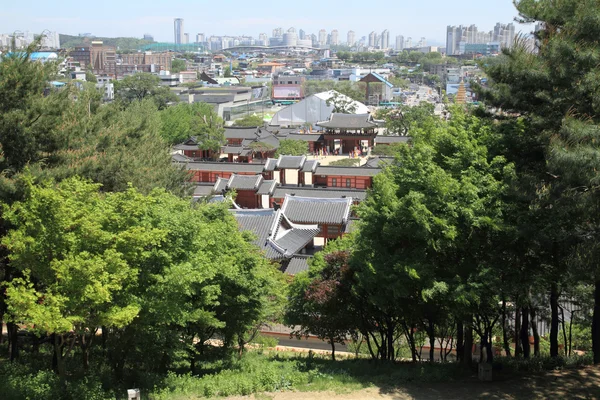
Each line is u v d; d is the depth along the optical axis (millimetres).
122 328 24734
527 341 28625
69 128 27781
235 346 37438
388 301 25859
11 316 24172
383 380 24438
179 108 130250
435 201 23297
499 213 22953
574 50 20953
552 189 21250
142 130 44844
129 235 20188
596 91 20562
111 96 177250
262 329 45625
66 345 28984
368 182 94375
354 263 25734
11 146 25219
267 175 99938
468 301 21812
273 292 30141
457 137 25781
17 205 20922
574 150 19156
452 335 33625
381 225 24719
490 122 26391
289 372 25500
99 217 20438
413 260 23516
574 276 22266
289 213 65562
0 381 22469
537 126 23047
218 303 24922
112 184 30984
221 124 137750
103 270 19750
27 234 20188
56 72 29078
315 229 56438
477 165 24453
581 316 34625
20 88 25562
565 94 21750
